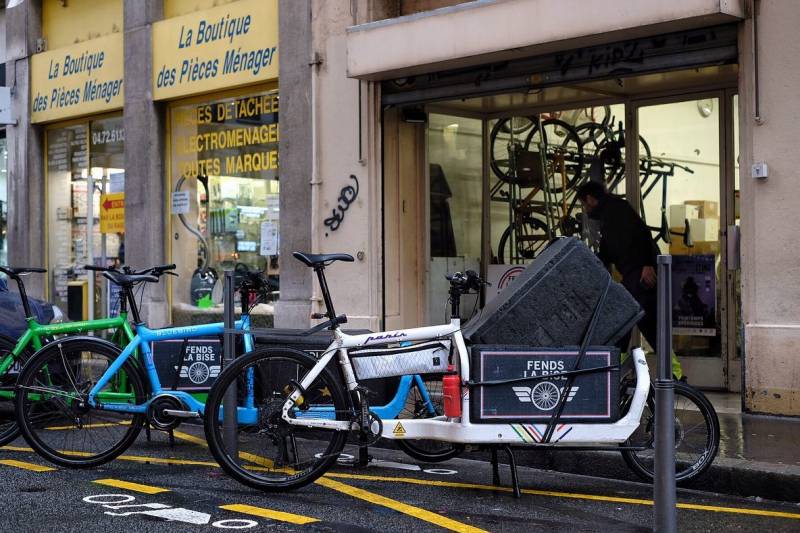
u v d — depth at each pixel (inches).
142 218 550.6
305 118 462.0
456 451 283.6
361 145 438.0
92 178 593.6
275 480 244.8
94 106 580.4
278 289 489.1
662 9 328.2
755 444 282.2
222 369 267.4
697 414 257.1
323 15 452.4
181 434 342.6
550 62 375.9
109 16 581.6
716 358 399.9
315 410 245.6
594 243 436.1
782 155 326.6
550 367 239.8
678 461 257.0
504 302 242.2
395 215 445.7
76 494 241.9
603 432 241.3
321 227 454.9
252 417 251.0
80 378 276.4
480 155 478.0
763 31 329.1
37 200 624.4
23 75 625.0
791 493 243.3
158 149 547.5
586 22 344.8
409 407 257.8
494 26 368.8
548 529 211.9
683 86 409.7
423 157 453.4
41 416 275.1
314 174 454.6
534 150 460.1
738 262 350.9
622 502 239.5
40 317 366.0
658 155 418.6
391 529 210.5
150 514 220.7
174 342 283.3
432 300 458.0
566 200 448.5
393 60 399.9
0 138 665.6
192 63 520.1
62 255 614.5
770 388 329.4
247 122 505.4
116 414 278.2
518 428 238.1
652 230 419.8
